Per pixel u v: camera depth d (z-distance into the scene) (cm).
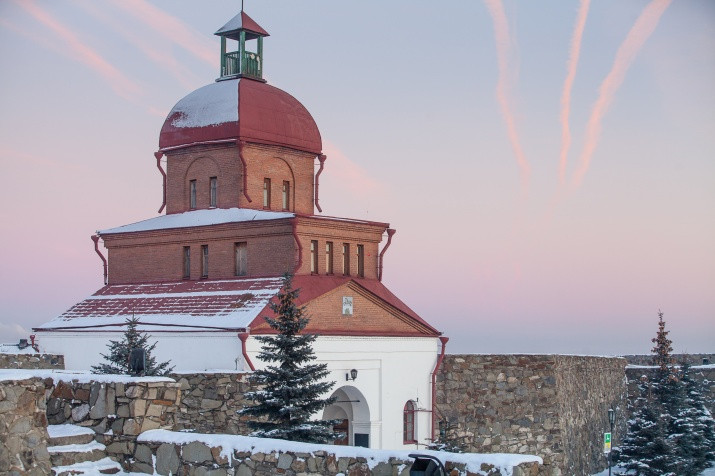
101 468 1758
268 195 4500
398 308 4200
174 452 1745
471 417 4312
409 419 4238
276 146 4506
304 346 2747
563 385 4291
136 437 1789
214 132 4450
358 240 4288
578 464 4391
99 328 4091
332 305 3966
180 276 4306
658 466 4269
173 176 4619
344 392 4069
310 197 4662
